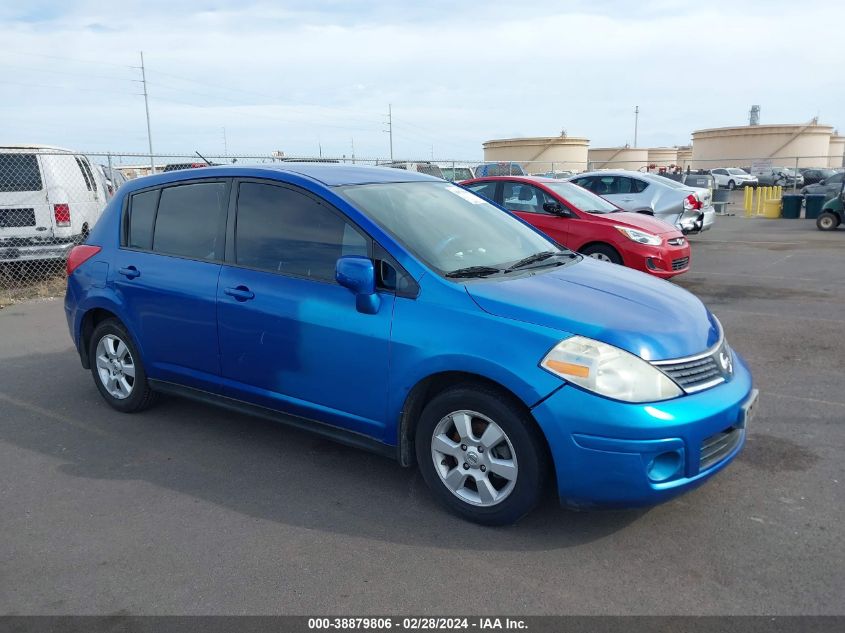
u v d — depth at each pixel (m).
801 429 4.62
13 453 4.46
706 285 9.95
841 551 3.21
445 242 3.93
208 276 4.31
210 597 2.94
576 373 3.08
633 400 3.04
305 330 3.84
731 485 3.86
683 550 3.24
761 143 54.84
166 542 3.37
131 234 4.88
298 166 4.43
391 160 15.94
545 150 49.56
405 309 3.52
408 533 3.42
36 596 2.96
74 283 5.16
